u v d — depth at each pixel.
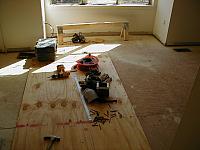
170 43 4.84
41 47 3.80
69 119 2.66
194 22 4.66
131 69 3.81
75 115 2.72
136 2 5.16
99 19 5.08
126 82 3.43
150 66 3.94
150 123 2.67
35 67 3.74
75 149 2.28
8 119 2.64
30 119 2.64
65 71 3.56
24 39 4.25
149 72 3.75
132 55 4.32
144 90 3.27
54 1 4.84
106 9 4.98
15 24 4.07
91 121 2.64
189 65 4.05
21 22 4.08
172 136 2.50
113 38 5.09
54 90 3.16
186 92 3.29
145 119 2.73
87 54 4.24
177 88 3.37
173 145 1.67
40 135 2.43
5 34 4.12
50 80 3.38
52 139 2.35
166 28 4.72
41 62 3.90
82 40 4.74
